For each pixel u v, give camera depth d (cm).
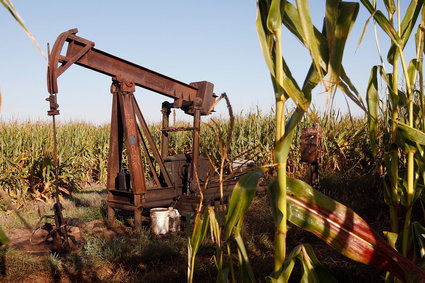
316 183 789
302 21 132
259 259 502
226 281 162
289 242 572
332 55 139
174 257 556
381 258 151
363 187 816
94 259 552
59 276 505
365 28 159
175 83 775
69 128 1537
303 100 137
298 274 438
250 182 154
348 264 450
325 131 1095
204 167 787
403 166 650
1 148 1002
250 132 1246
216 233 170
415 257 204
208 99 784
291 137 142
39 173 1069
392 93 195
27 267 523
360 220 152
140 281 470
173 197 786
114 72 704
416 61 198
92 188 1366
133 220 782
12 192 982
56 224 610
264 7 146
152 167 801
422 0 187
